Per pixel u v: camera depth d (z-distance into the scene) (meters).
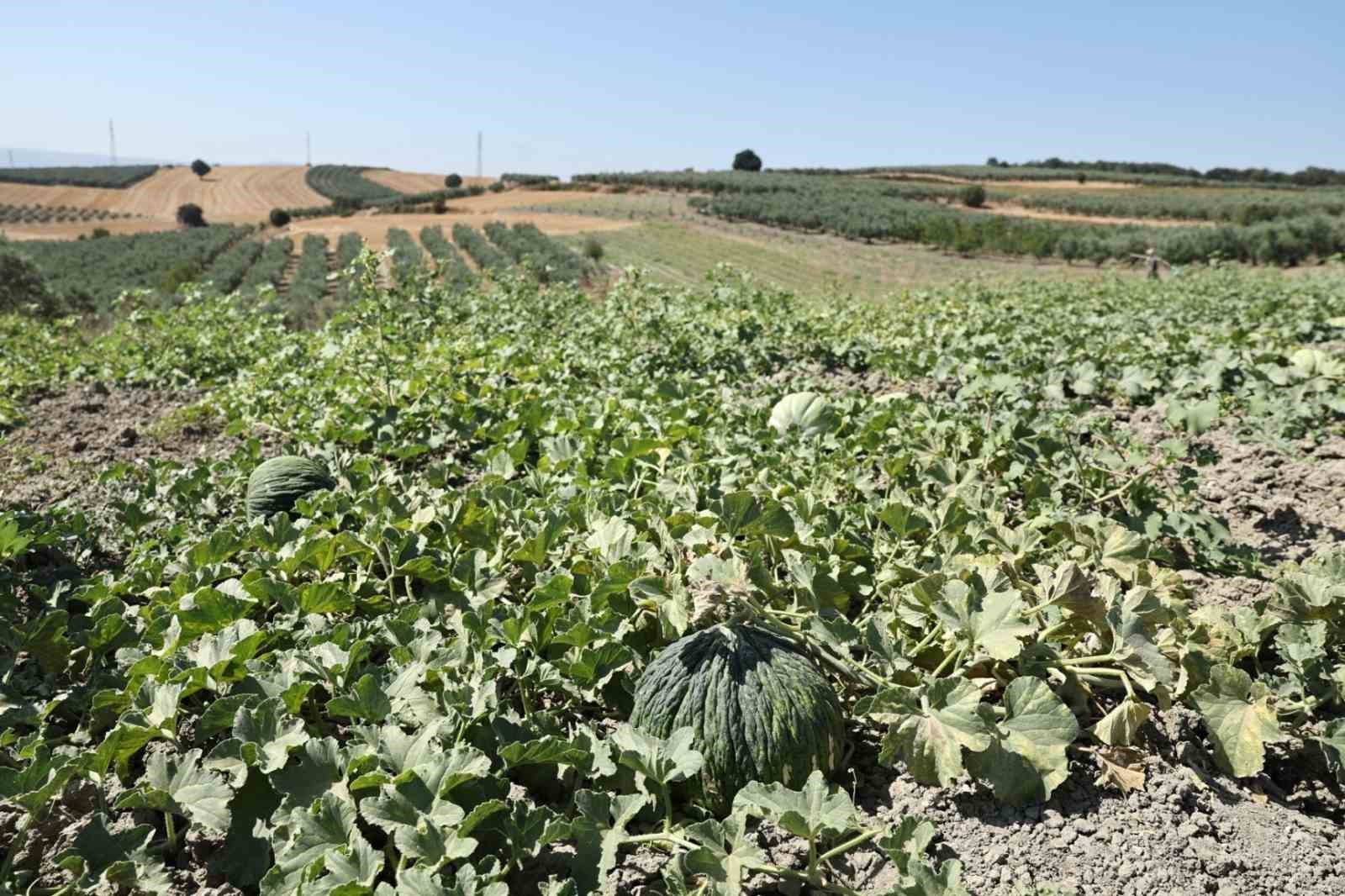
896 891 2.65
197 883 2.98
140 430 9.04
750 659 3.31
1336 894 2.94
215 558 4.70
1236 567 5.12
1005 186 105.44
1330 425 8.02
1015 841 3.06
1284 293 20.89
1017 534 4.56
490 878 2.71
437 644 3.71
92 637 4.03
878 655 3.59
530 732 3.36
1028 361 9.62
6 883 2.90
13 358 12.54
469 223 71.75
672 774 2.95
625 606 4.04
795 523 4.76
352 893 2.58
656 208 78.88
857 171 125.44
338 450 7.33
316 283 38.81
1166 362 9.98
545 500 5.22
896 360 10.26
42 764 3.04
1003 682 3.65
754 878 2.90
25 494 6.81
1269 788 3.50
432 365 9.52
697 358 10.71
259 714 3.18
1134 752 3.41
